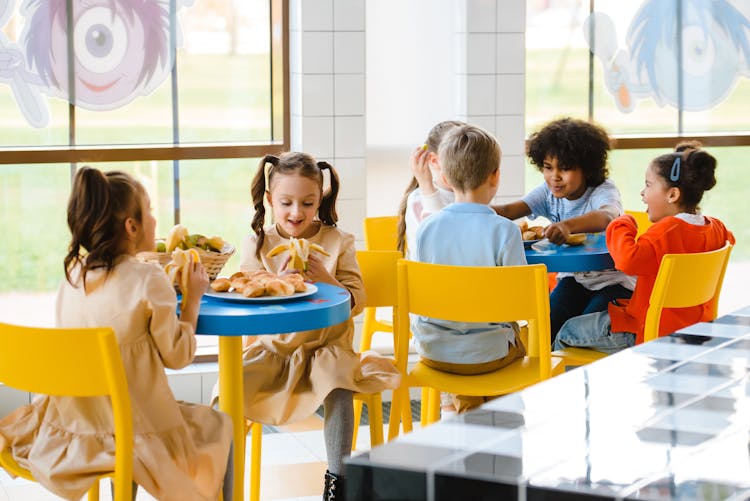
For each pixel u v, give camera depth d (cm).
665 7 467
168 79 409
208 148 413
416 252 280
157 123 410
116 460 210
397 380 267
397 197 442
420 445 90
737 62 477
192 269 231
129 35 402
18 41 389
